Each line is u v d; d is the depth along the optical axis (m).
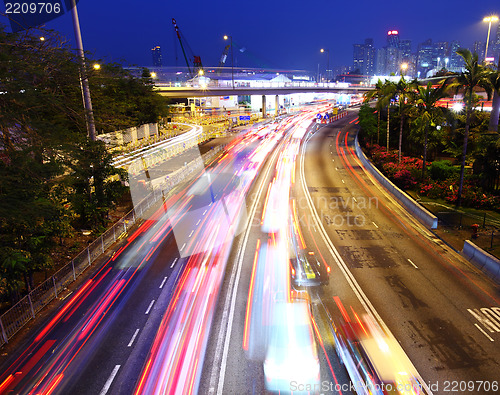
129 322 14.27
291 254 20.30
